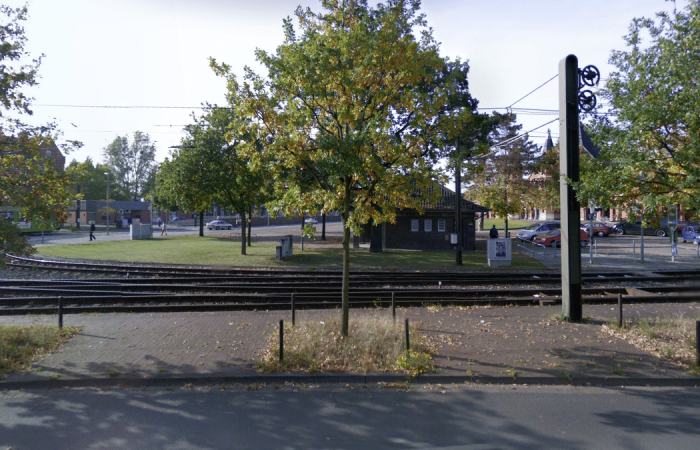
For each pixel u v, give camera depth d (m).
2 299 12.49
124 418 5.86
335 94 8.92
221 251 28.38
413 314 11.34
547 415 5.95
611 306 12.39
